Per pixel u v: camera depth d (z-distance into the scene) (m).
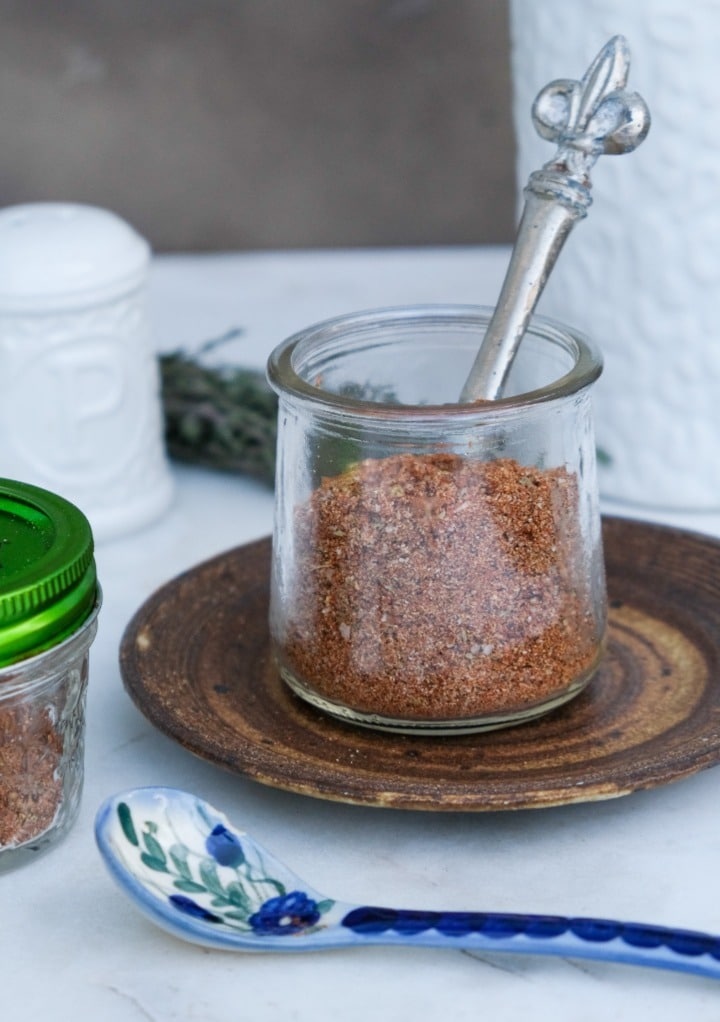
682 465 0.76
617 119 0.63
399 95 1.08
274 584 0.65
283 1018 0.57
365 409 0.62
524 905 0.60
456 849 0.61
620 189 0.74
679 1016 0.56
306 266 1.01
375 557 0.63
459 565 0.63
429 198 1.11
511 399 0.62
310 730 0.64
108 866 0.57
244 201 1.11
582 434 0.64
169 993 0.57
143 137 1.09
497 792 0.59
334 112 1.08
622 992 0.57
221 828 0.60
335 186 1.11
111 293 0.75
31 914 0.60
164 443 0.81
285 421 0.64
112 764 0.65
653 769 0.60
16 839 0.61
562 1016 0.56
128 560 0.76
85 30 1.07
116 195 1.11
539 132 0.65
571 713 0.65
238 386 0.82
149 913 0.58
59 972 0.58
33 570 0.59
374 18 1.06
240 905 0.59
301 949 0.58
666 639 0.68
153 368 0.78
